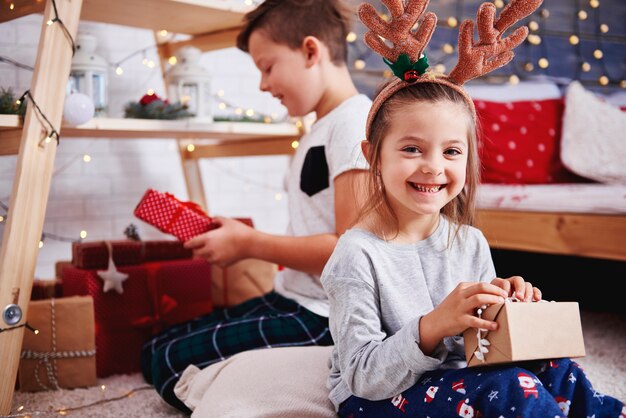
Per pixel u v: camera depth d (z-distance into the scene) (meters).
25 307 1.29
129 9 1.60
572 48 2.85
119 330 1.58
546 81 2.75
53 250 2.04
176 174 2.29
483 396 0.85
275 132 1.77
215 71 2.37
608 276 2.16
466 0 2.64
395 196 0.98
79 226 2.09
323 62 1.48
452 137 0.96
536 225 1.85
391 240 1.03
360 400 1.01
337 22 1.49
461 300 0.86
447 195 0.98
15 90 1.93
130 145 2.18
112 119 1.49
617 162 2.14
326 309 1.40
